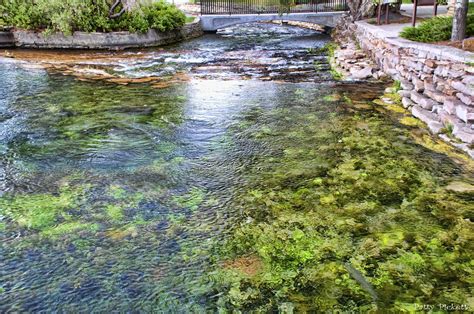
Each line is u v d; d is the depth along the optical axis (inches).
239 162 203.8
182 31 675.4
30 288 120.1
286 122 258.2
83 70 421.1
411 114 263.9
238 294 118.3
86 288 120.3
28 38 566.9
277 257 133.4
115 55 521.7
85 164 202.4
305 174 189.8
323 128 246.1
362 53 436.1
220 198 170.2
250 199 169.2
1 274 125.5
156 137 237.3
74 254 134.8
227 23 751.7
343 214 156.9
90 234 145.3
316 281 122.6
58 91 336.2
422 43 305.9
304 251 136.0
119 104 301.1
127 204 165.3
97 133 243.8
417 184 178.2
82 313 111.7
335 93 318.3
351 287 119.7
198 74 405.7
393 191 172.9
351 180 183.2
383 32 397.1
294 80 368.5
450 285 119.7
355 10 605.9
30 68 422.6
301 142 226.5
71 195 172.2
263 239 142.6
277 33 759.1
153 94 329.1
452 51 256.8
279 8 744.3
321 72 398.3
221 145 225.1
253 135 238.4
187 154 214.1
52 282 122.6
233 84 359.6
